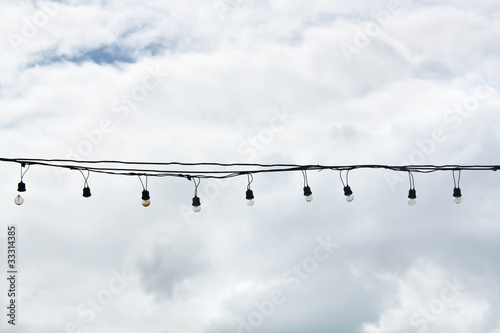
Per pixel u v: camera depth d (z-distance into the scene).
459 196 15.02
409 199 14.90
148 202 13.76
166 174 13.66
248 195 14.17
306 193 14.43
